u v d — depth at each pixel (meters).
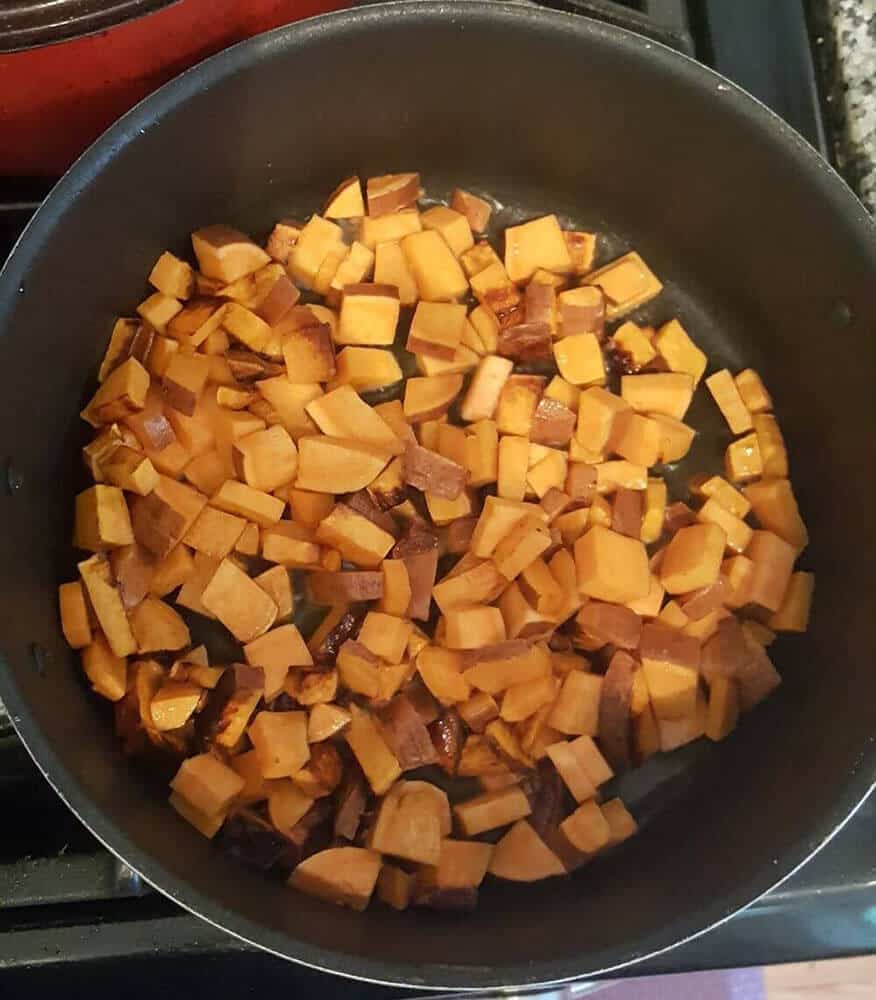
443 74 0.34
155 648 0.34
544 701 0.35
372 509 0.36
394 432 0.37
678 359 0.39
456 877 0.32
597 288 0.39
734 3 0.39
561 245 0.39
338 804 0.33
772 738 0.35
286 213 0.39
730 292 0.39
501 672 0.34
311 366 0.36
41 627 0.31
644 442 0.37
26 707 0.26
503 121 0.37
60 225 0.30
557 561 0.36
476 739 0.35
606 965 0.27
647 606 0.36
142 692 0.33
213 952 0.31
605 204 0.40
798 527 0.37
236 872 0.30
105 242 0.33
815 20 0.39
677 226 0.39
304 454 0.35
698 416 0.39
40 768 0.26
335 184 0.39
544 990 0.32
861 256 0.32
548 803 0.34
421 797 0.33
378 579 0.35
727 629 0.36
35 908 0.31
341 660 0.34
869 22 0.38
